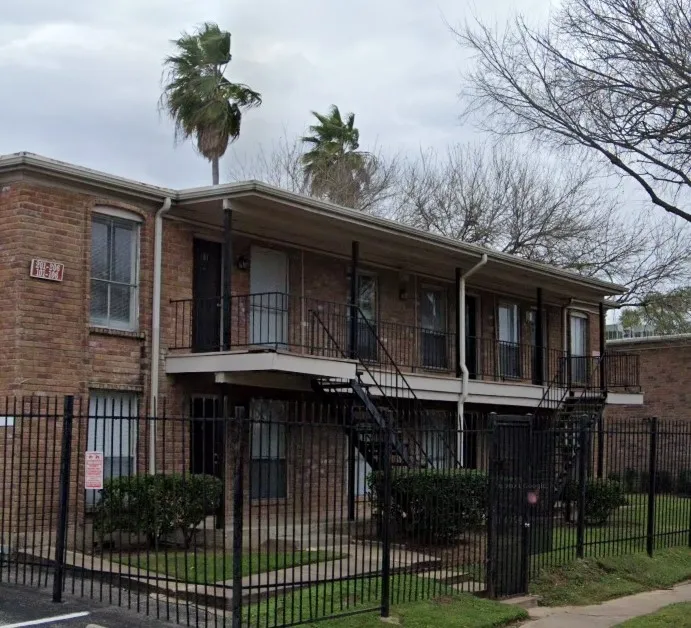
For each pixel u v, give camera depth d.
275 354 13.91
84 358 13.70
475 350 22.34
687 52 13.39
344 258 18.78
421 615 9.62
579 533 13.60
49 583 10.29
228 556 11.67
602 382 22.89
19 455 11.55
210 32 30.44
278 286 17.42
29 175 13.13
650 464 15.14
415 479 11.78
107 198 14.15
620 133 13.98
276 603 8.59
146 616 8.94
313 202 15.12
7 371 12.95
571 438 16.16
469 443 15.82
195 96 29.84
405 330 20.36
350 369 15.75
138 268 14.68
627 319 39.47
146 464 12.17
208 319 15.87
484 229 34.50
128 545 11.72
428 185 36.12
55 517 12.95
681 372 30.48
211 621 8.79
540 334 22.23
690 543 15.98
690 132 13.67
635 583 13.16
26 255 13.05
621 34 13.78
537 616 10.86
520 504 11.78
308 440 16.45
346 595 9.93
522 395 20.98
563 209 34.41
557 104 14.47
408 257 19.14
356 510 12.16
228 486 14.80
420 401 18.28
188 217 15.39
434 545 11.62
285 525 8.87
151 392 14.55
